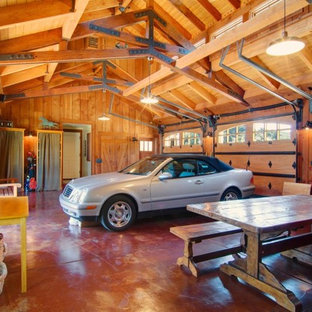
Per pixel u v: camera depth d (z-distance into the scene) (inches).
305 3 128.0
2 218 93.1
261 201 129.5
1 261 100.0
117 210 172.9
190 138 382.0
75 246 143.9
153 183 182.5
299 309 87.5
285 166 249.6
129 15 200.5
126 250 138.9
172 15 260.7
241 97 276.4
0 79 234.8
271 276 95.8
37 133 338.6
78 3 140.5
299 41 115.0
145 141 451.8
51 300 92.4
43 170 341.4
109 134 418.6
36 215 212.1
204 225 128.5
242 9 214.5
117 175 197.8
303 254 125.4
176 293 98.0
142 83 281.4
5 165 314.5
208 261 127.1
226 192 210.4
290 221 92.8
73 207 166.7
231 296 96.5
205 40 251.3
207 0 227.6
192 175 200.4
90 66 347.6
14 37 179.6
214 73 252.5
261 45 193.9
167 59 214.2
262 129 273.7
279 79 208.2
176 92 337.1
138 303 91.3
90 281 106.0
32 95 307.3
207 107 329.1
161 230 175.0
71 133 492.4
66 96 385.7
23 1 136.6
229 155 313.1
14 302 90.8
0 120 313.6
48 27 182.2
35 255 131.2
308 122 228.7
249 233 104.7
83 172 481.4
